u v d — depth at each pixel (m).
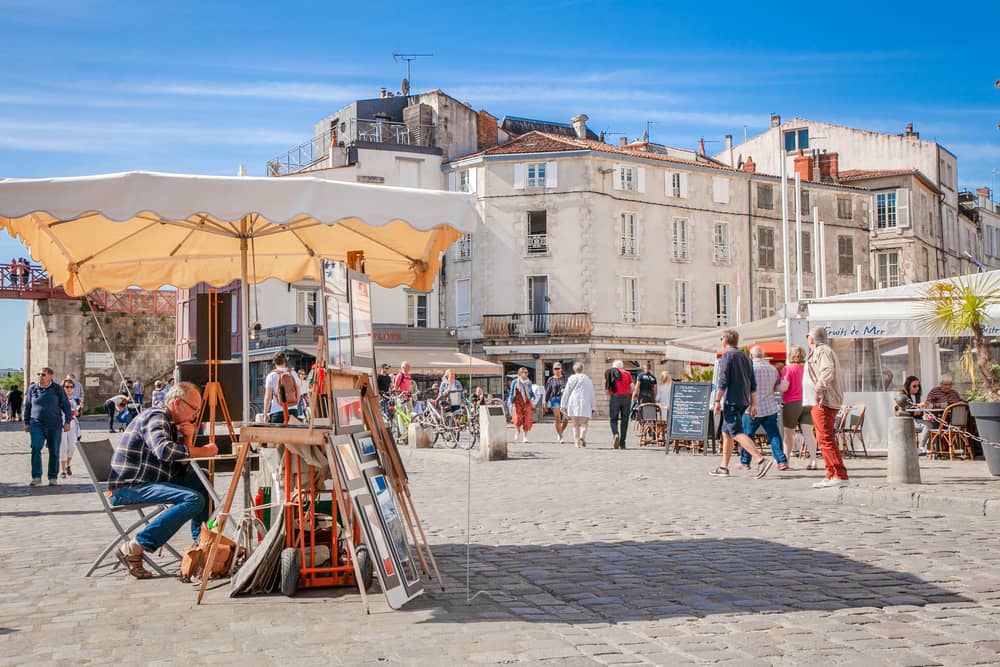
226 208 6.04
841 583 6.32
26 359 60.94
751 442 13.73
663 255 50.12
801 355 15.73
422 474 15.27
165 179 5.97
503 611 5.58
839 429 17.31
